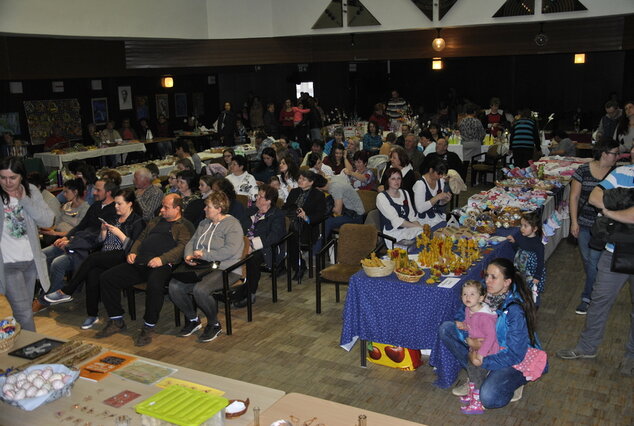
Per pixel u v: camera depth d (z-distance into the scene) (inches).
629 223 166.7
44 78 441.1
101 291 219.3
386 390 175.8
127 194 234.8
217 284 212.8
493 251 201.6
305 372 188.9
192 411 107.3
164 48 490.9
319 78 670.5
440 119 608.7
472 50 476.4
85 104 578.2
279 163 323.9
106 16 394.3
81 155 472.7
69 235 253.6
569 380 178.5
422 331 173.5
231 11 482.3
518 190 276.5
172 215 223.1
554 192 282.0
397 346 179.9
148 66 494.3
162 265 214.4
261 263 242.5
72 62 457.4
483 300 157.3
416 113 732.7
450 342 164.7
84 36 383.6
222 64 493.7
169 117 669.3
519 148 401.4
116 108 608.7
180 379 127.5
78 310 249.1
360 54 502.6
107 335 222.2
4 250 187.5
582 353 190.2
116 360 136.4
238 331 221.6
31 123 530.6
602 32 435.8
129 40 490.0
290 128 602.2
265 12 490.9
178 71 533.6
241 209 249.8
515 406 165.0
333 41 506.3
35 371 122.6
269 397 118.9
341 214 283.1
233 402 114.6
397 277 177.3
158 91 652.7
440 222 256.7
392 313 176.6
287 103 596.4
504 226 227.6
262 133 440.8
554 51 452.8
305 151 590.2
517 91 777.6
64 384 119.1
